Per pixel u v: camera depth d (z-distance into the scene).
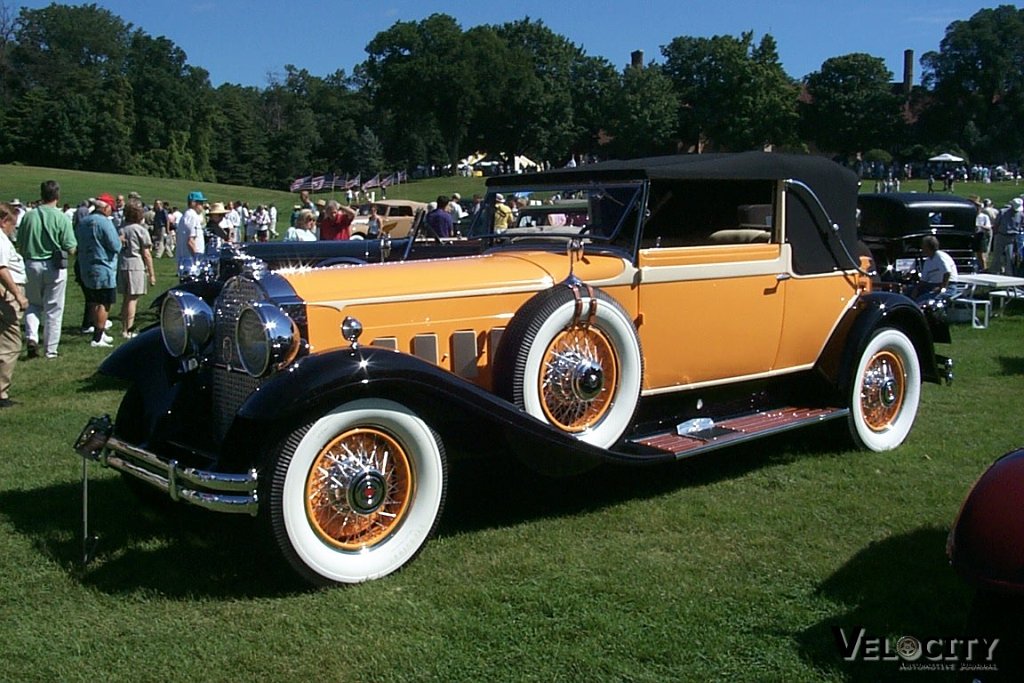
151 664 3.15
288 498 3.54
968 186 55.28
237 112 98.44
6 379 7.02
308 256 9.04
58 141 82.44
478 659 3.17
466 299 4.39
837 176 5.57
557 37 87.19
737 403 5.39
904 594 3.67
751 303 5.15
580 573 3.88
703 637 3.32
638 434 4.88
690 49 78.62
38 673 3.09
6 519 4.61
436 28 84.44
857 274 5.75
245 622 3.44
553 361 4.29
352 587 3.71
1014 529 2.48
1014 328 10.99
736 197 5.78
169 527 4.50
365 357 3.65
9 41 100.50
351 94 113.12
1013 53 83.19
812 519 4.56
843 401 5.55
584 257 4.65
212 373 4.36
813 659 3.18
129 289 10.36
